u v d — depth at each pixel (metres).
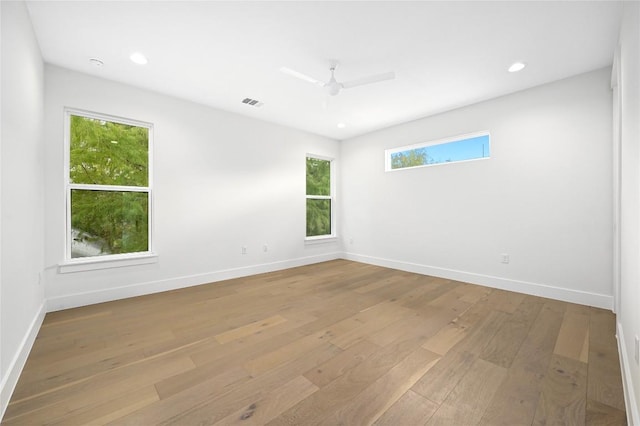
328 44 2.42
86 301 2.89
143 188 3.33
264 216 4.44
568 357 1.89
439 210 4.14
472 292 3.38
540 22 2.12
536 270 3.24
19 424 1.29
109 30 2.22
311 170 5.34
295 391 1.54
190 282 3.63
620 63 2.02
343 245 5.62
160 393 1.52
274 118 4.32
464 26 2.18
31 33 2.11
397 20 2.12
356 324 2.45
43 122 2.61
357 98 3.55
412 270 4.46
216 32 2.26
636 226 1.36
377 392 1.53
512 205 3.42
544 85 3.16
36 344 2.06
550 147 3.13
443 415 1.36
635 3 1.37
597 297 2.85
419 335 2.23
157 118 3.37
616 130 2.52
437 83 3.14
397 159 4.83
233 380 1.64
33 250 2.20
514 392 1.53
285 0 1.91
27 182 2.02
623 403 1.43
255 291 3.42
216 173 3.88
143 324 2.43
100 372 1.71
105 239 3.10
